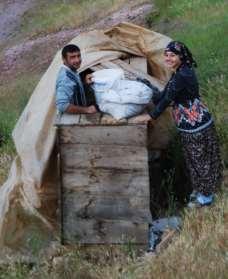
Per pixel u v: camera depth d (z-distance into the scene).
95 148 6.25
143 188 6.30
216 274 5.37
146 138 6.20
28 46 22.53
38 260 6.77
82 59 7.31
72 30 22.30
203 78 9.79
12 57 22.09
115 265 6.14
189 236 6.09
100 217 6.40
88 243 6.48
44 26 24.14
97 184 6.33
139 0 21.67
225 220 6.24
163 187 7.17
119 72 6.45
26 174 7.11
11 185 7.46
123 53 7.77
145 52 7.86
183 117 6.36
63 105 6.35
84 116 6.34
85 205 6.39
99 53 7.45
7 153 10.77
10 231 7.13
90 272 6.17
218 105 8.62
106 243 6.45
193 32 13.56
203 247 5.79
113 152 6.25
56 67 7.68
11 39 25.23
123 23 8.02
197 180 6.54
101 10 22.89
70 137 6.23
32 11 26.97
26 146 7.09
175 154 7.18
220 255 5.63
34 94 7.75
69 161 6.30
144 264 5.97
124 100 6.20
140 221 6.37
